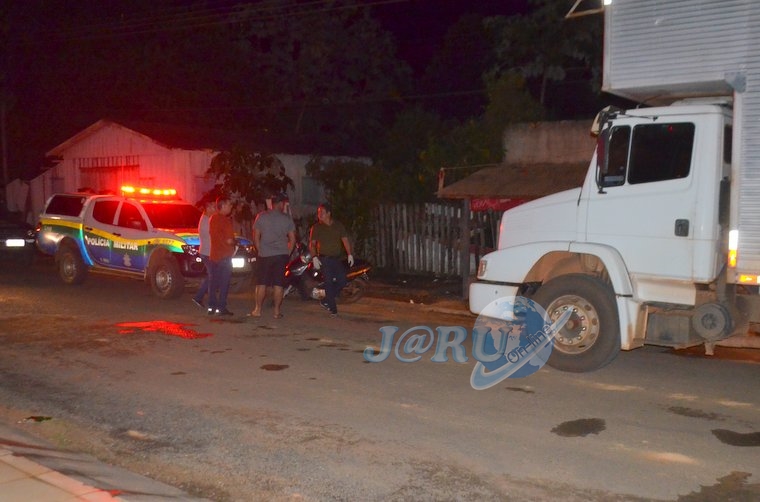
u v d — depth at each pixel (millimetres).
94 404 7383
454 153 17328
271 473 5629
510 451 6004
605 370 8656
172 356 9328
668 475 5508
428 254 17000
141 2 31594
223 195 19297
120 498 4910
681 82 7980
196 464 5848
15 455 5609
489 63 35594
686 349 9867
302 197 23656
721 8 7715
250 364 8930
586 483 5367
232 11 34312
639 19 8250
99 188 25125
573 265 8977
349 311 13109
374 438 6320
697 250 7898
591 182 8570
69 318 11945
